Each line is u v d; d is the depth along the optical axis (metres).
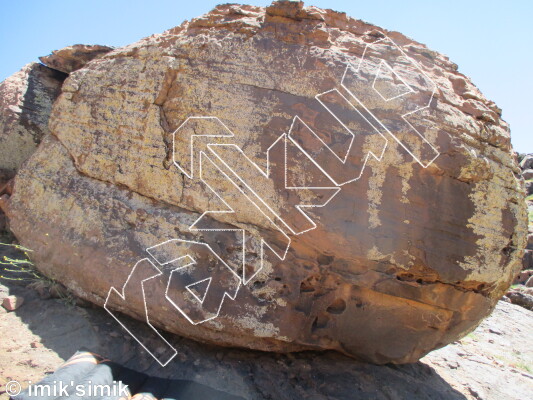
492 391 4.35
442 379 4.27
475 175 3.33
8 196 5.14
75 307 3.91
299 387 3.47
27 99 5.98
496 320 7.56
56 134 4.25
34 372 3.04
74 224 3.79
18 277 4.38
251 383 3.38
